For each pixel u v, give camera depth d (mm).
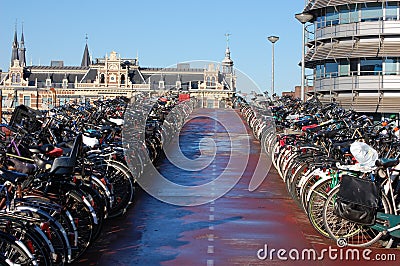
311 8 35438
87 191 5887
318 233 6945
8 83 62062
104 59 61312
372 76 32938
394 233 5996
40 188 5332
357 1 32812
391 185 6238
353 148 6367
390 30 32406
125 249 6301
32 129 8469
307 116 12219
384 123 10055
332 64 34844
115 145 8047
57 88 61281
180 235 6910
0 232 4391
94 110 12414
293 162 8367
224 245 6488
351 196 5941
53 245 4977
